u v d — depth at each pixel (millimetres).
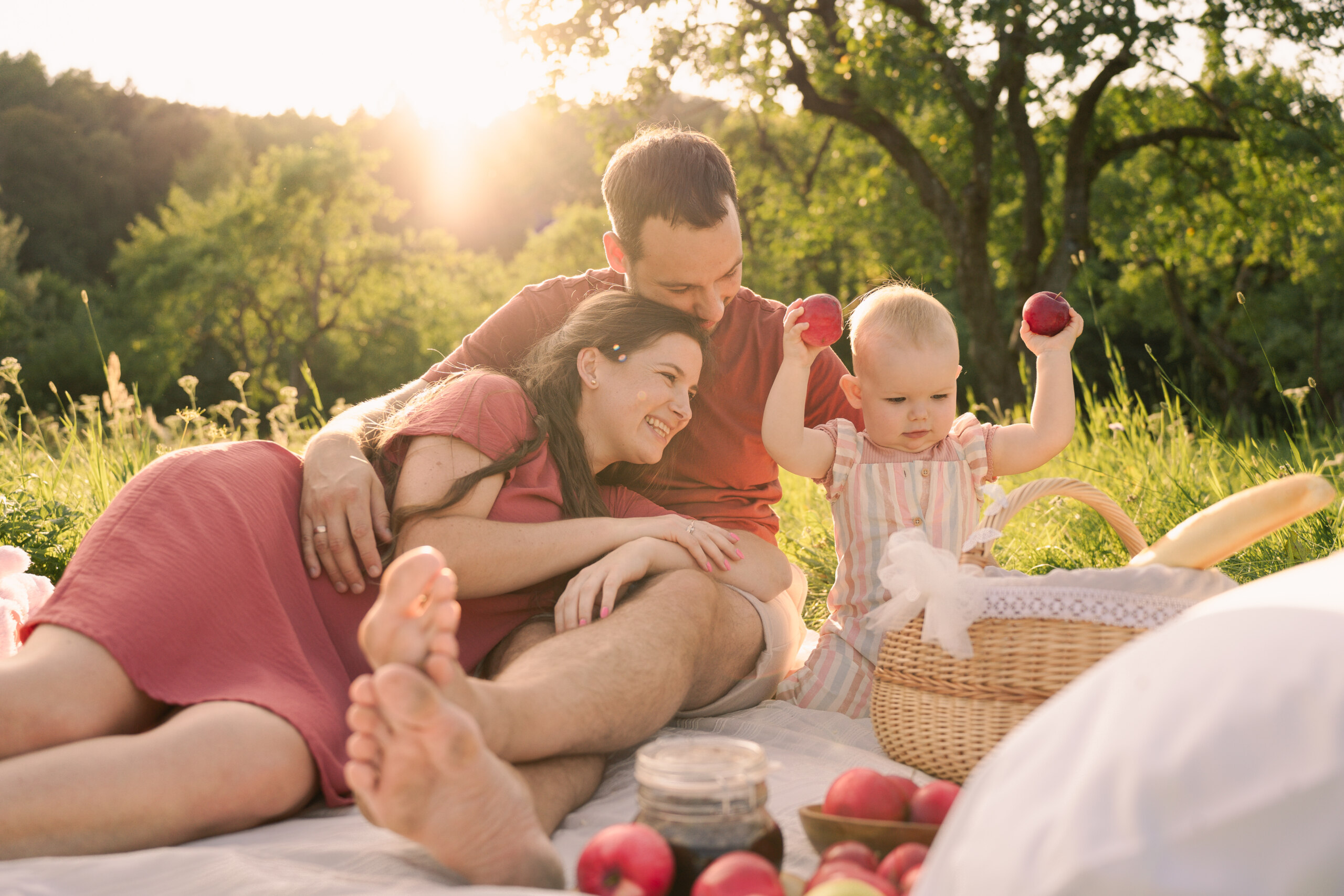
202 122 57438
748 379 2551
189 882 1212
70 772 1348
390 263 37875
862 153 18812
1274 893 707
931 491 2260
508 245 58656
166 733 1429
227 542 1696
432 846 1198
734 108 17734
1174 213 18031
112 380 4645
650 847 1172
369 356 37031
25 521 3357
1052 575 1684
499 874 1211
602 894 1171
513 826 1214
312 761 1549
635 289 2377
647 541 1988
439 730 1122
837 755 1888
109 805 1354
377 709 1133
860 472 2291
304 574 1850
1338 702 740
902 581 1770
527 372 2246
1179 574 1627
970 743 1688
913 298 2307
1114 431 4488
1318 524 3061
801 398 2283
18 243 39375
